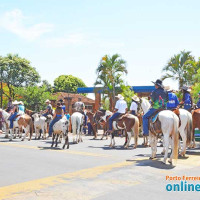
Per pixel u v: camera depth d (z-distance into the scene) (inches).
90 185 253.1
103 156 430.9
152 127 368.2
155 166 338.3
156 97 371.9
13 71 1806.1
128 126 537.6
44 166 348.2
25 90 1482.5
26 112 791.7
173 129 343.3
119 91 1105.4
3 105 1845.5
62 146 569.0
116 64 1097.4
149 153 468.1
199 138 548.4
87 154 452.8
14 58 1845.5
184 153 415.8
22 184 259.8
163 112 351.9
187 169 323.6
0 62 1787.6
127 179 275.4
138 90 1360.7
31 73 1873.8
